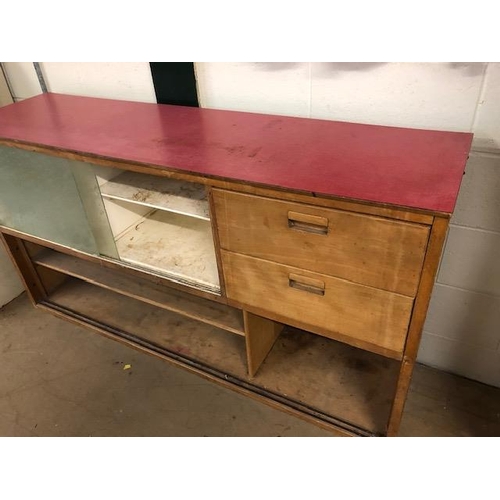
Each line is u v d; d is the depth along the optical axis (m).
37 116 1.57
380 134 1.25
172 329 1.86
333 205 0.98
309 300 1.19
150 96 1.67
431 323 1.59
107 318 1.94
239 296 1.32
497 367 1.56
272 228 1.10
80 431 1.54
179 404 1.61
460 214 1.34
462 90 1.18
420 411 1.53
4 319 2.04
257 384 1.60
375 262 1.01
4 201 1.66
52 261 1.91
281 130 1.33
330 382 1.59
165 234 1.59
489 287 1.42
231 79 1.47
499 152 1.21
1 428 1.57
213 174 1.09
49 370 1.78
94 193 1.41
